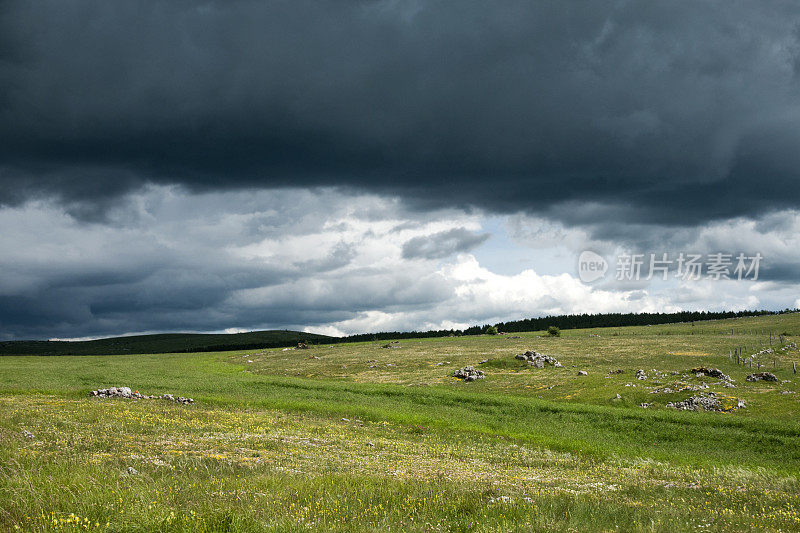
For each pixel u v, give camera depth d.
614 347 109.19
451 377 85.75
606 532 11.05
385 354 125.94
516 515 12.77
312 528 10.42
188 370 99.50
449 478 19.98
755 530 12.09
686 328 164.25
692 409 53.25
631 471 26.88
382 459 25.72
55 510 10.57
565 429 46.09
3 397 44.22
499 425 47.16
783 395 54.94
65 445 22.06
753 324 158.75
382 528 10.66
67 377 77.44
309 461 22.98
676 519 12.78
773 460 35.84
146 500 11.80
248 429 33.84
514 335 180.12
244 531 9.86
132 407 40.59
